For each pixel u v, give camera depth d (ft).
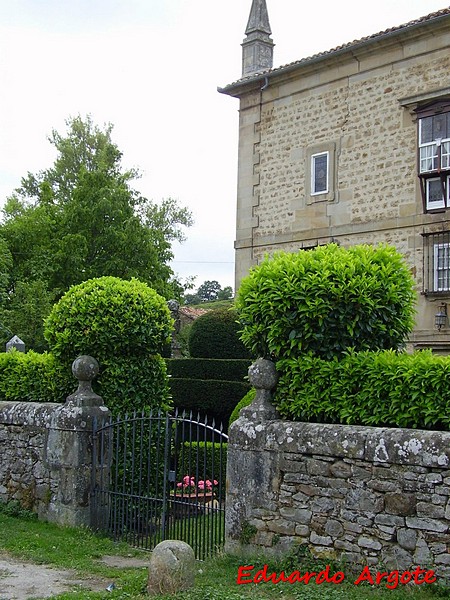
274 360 24.91
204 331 54.95
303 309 23.36
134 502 28.71
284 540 22.52
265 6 71.20
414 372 20.75
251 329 24.89
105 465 30.04
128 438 31.30
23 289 97.19
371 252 25.03
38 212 113.80
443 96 53.36
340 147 60.23
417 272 54.34
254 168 67.00
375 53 58.03
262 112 66.64
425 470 19.53
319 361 23.17
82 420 29.89
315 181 62.18
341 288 23.31
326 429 21.88
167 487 26.94
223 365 51.78
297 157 63.46
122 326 31.30
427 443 19.47
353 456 20.99
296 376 23.49
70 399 30.66
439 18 52.75
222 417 49.75
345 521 21.16
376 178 57.62
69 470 29.84
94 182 111.86
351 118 59.62
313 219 61.87
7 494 33.24
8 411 33.45
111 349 31.63
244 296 25.17
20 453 32.78
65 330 31.89
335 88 60.90
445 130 53.62
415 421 20.72
